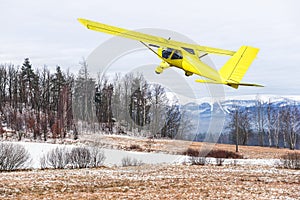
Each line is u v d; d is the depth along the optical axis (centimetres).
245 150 5728
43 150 4056
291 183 2736
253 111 8512
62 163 3469
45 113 6181
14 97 7456
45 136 5212
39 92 7238
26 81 7850
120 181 2542
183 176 2875
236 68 1251
